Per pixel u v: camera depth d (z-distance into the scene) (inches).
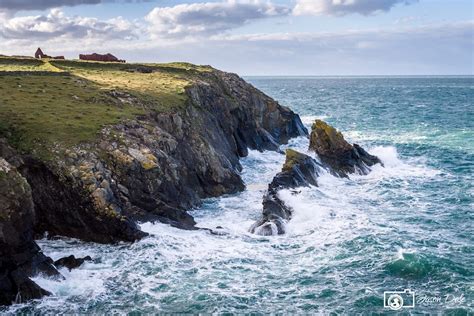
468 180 2420.0
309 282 1344.7
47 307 1198.9
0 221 1258.0
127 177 1754.4
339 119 5064.0
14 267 1251.2
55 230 1640.0
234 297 1264.8
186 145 2274.9
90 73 3366.1
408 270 1401.3
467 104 6973.4
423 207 1995.6
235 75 4114.2
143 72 3688.5
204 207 1993.1
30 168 1654.8
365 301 1246.3
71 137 1828.2
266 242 1611.7
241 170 2628.0
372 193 2190.0
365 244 1582.2
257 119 3521.2
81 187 1626.5
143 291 1290.6
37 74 2923.2
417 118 5103.3
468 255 1507.1
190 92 2901.1
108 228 1588.3
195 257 1485.0
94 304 1224.2
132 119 2151.8
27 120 1913.1
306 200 2000.5
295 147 3420.3
